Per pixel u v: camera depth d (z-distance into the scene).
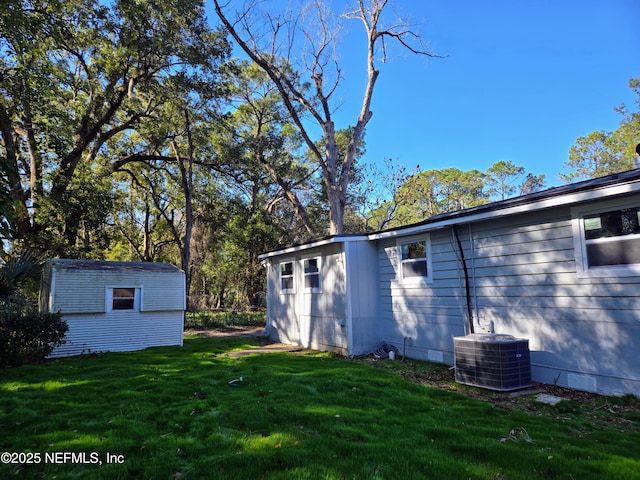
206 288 29.89
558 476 2.85
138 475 2.92
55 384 5.94
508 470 2.93
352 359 8.49
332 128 19.02
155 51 15.41
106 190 17.98
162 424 4.06
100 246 17.41
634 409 4.62
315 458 3.12
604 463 3.03
